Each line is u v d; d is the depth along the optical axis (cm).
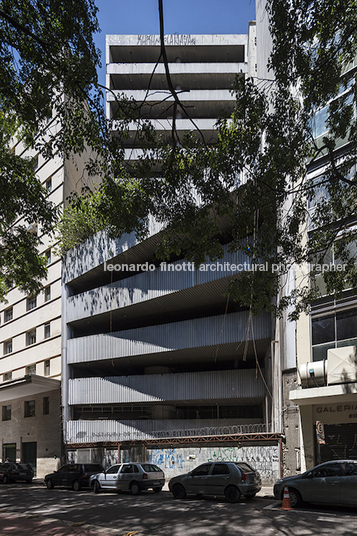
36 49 1014
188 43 4606
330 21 993
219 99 4438
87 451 2638
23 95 1064
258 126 1090
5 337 3838
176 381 2503
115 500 1572
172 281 2417
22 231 1836
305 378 1703
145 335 2586
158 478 1839
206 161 1092
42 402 3197
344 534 904
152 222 2480
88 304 2942
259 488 1481
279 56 1034
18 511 1398
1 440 3603
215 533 948
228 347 2367
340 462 1225
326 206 1224
